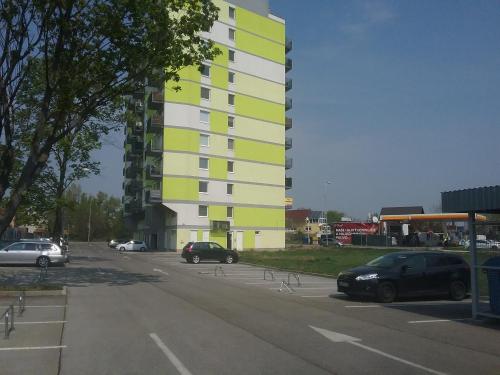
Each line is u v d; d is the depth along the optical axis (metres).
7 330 9.34
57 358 7.90
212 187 57.78
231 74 60.38
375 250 52.91
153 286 18.91
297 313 12.69
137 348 8.59
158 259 41.19
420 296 15.95
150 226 65.12
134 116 31.58
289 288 18.47
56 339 9.29
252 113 61.78
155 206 62.16
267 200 62.62
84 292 16.66
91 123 30.11
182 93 55.97
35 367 7.36
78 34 16.36
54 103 19.16
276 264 31.94
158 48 16.83
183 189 55.62
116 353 8.23
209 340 9.28
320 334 9.96
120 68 17.03
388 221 65.75
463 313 12.91
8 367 7.36
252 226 60.97
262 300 15.16
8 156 16.27
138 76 17.70
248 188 60.94
